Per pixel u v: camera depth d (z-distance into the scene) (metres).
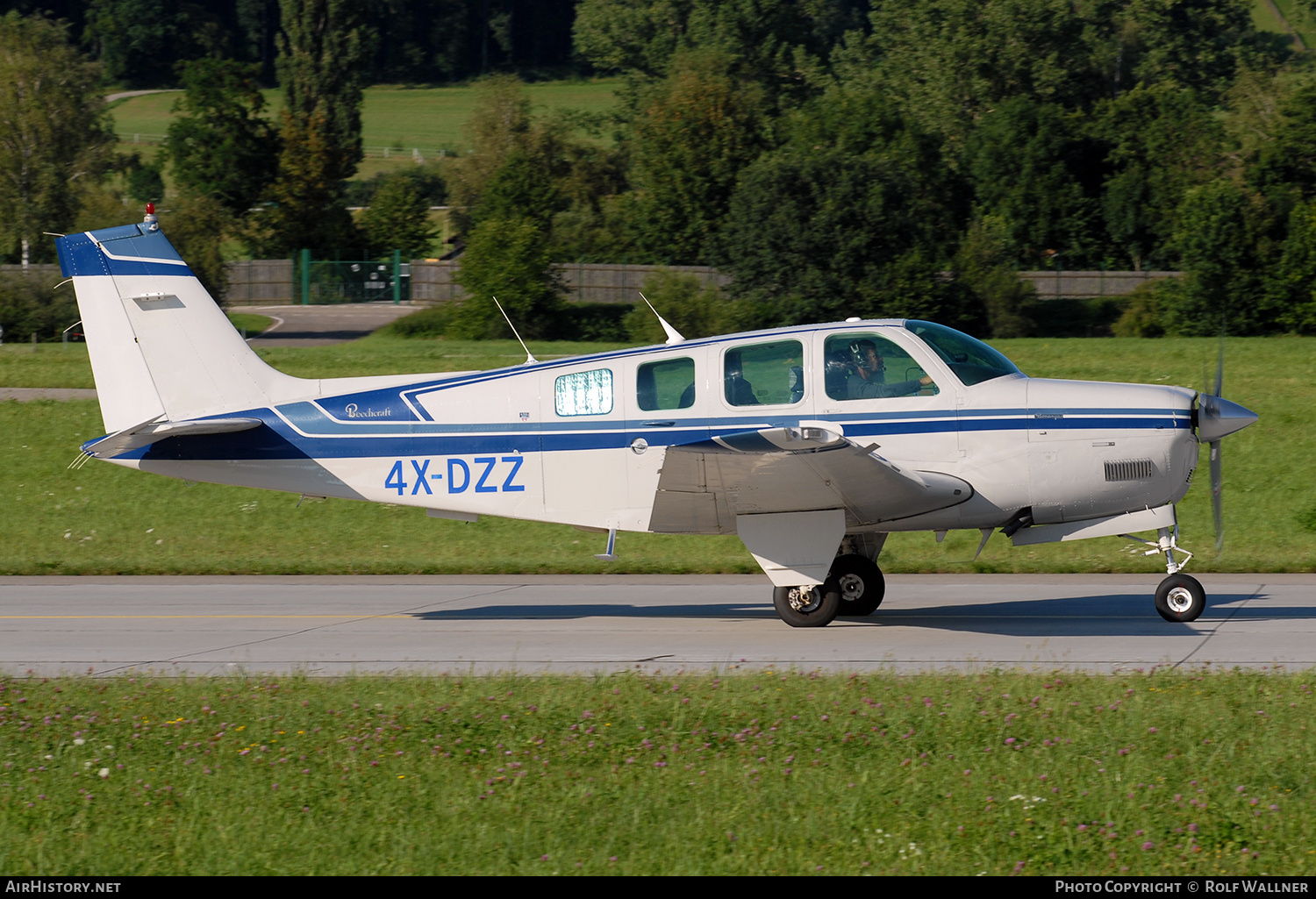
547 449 34.47
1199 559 46.94
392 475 35.62
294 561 50.72
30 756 21.48
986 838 17.05
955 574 45.84
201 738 22.31
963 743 20.98
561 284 164.25
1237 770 19.31
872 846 16.86
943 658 29.14
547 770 20.17
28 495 63.78
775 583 33.09
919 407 32.72
